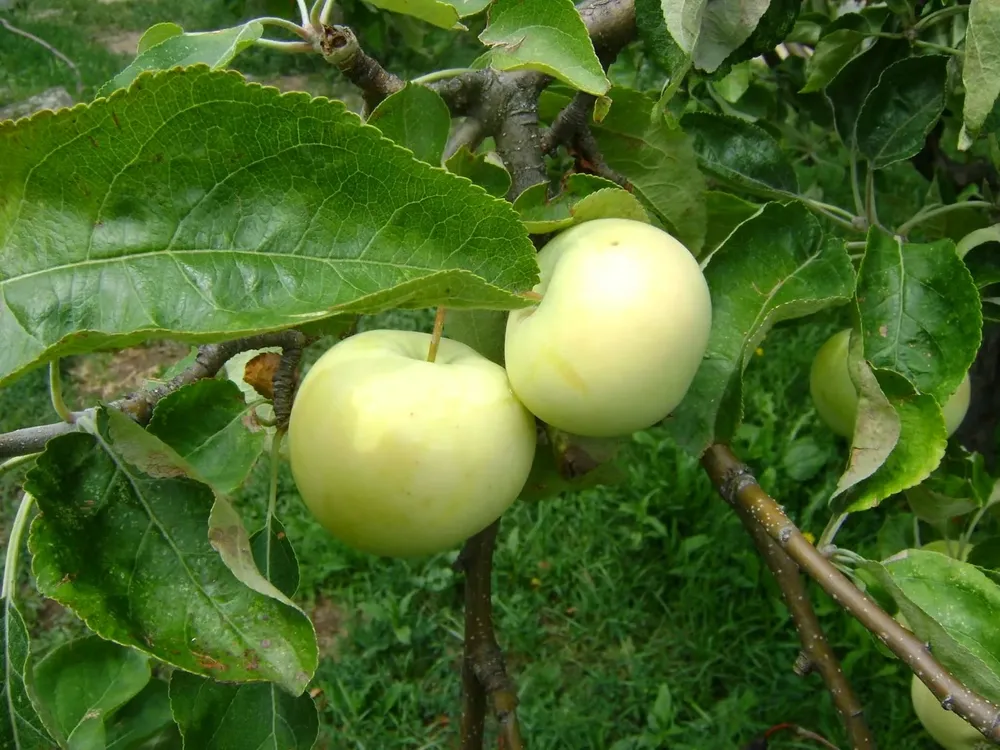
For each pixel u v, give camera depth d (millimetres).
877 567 235
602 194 239
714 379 263
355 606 839
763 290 273
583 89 238
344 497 221
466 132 273
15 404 1044
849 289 267
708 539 816
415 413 217
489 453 224
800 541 237
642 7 287
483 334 276
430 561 852
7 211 167
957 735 318
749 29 271
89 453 216
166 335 165
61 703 287
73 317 167
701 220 326
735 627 762
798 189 359
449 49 1187
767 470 840
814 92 492
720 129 357
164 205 172
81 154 164
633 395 220
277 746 253
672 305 219
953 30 394
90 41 1852
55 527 203
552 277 230
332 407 222
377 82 250
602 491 882
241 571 210
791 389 962
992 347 459
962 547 346
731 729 687
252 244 174
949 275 280
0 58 1710
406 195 176
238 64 1571
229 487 259
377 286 176
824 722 685
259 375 263
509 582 837
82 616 194
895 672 698
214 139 168
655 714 702
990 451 476
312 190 175
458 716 749
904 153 336
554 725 711
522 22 249
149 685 315
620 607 797
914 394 253
